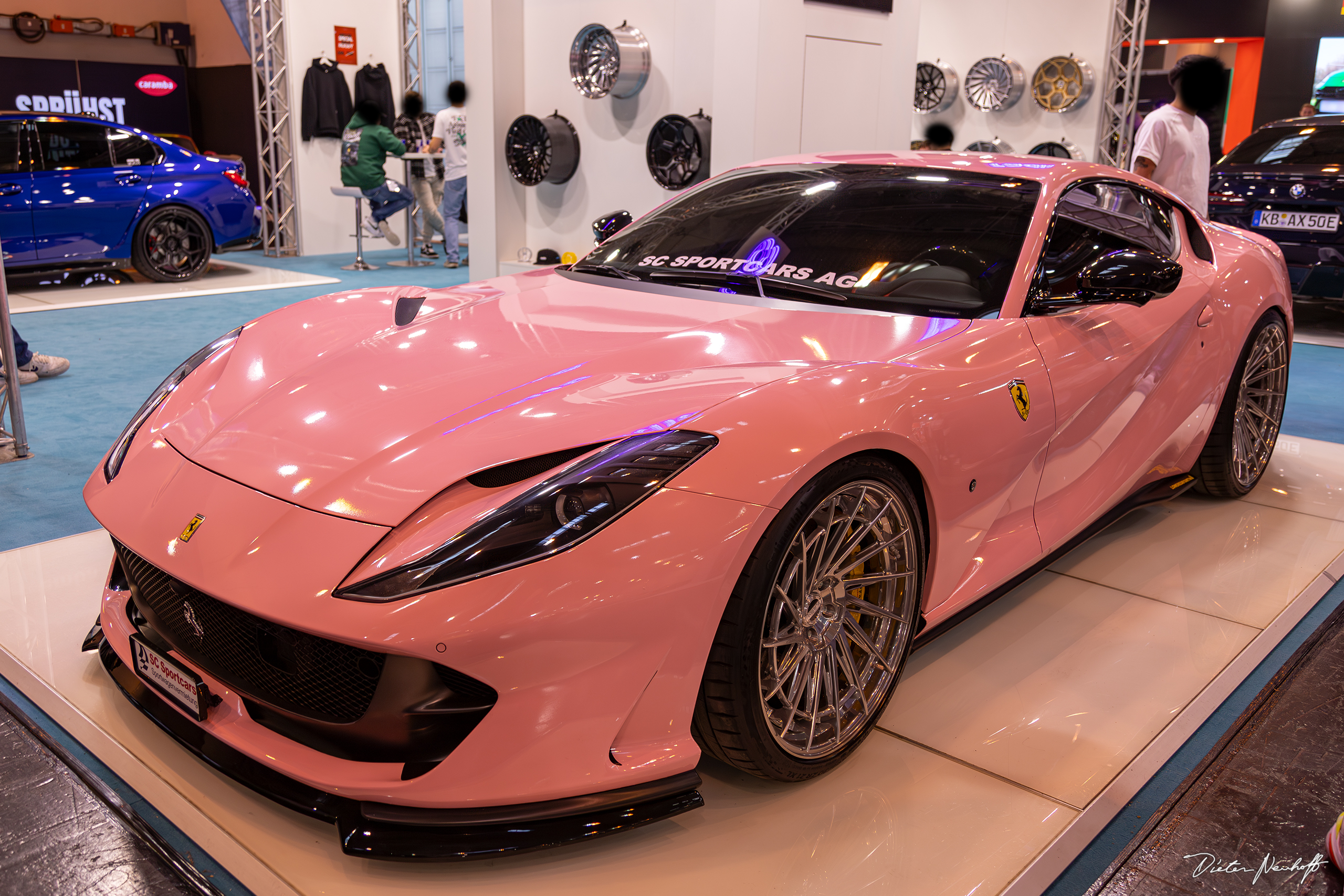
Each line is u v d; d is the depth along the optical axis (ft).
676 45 22.04
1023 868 5.31
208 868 5.26
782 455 5.16
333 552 4.78
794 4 19.53
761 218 8.58
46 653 7.27
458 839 4.90
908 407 5.87
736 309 7.23
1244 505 11.20
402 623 4.50
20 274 24.88
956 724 6.70
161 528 5.33
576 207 24.93
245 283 27.81
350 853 4.91
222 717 5.49
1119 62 31.94
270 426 5.77
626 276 8.32
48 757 6.17
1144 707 6.95
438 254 36.83
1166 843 5.65
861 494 5.68
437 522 4.83
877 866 5.29
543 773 4.85
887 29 21.47
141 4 43.45
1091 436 7.88
